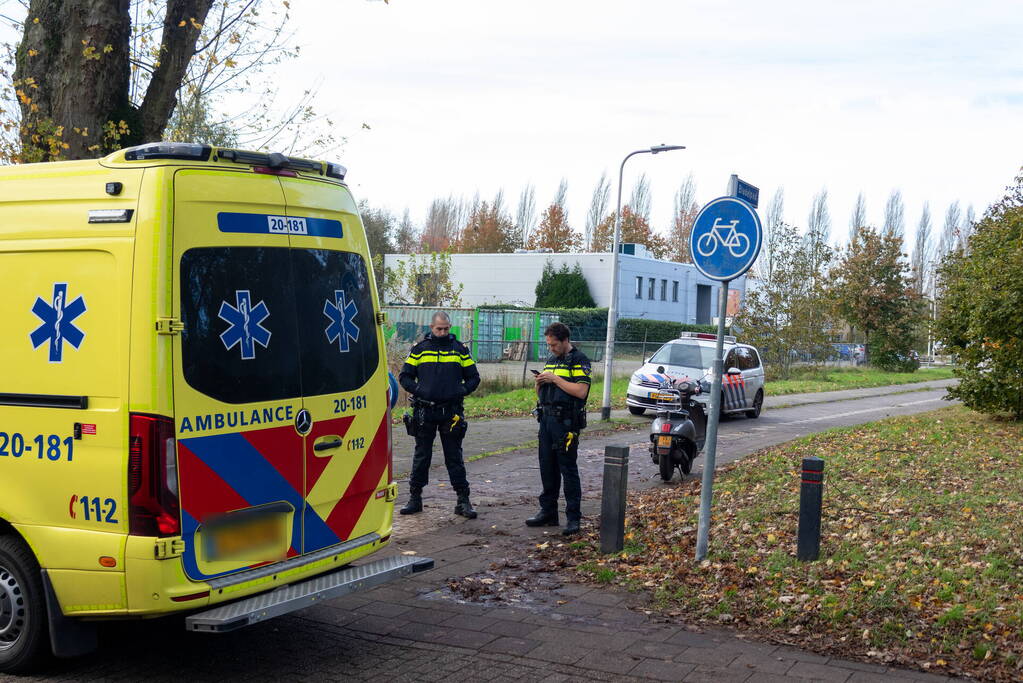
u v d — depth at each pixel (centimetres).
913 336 4631
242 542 463
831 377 3669
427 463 875
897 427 1641
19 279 473
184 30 1134
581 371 797
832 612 565
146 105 1133
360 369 545
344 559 521
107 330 443
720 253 679
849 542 729
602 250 7794
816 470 681
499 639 543
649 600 620
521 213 9281
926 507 853
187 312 445
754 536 754
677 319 5806
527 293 5306
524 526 830
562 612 595
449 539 782
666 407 1093
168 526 430
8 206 480
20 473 464
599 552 733
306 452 500
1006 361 1683
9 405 469
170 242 442
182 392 439
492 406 1898
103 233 450
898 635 534
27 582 466
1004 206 1959
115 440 436
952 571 634
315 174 533
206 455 447
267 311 485
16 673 477
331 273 530
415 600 619
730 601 603
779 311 3488
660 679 480
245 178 482
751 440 1522
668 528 801
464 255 5459
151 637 542
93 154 1045
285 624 568
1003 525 775
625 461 731
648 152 1819
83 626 466
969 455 1230
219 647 525
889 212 7819
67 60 1032
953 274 2020
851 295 4553
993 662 491
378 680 477
